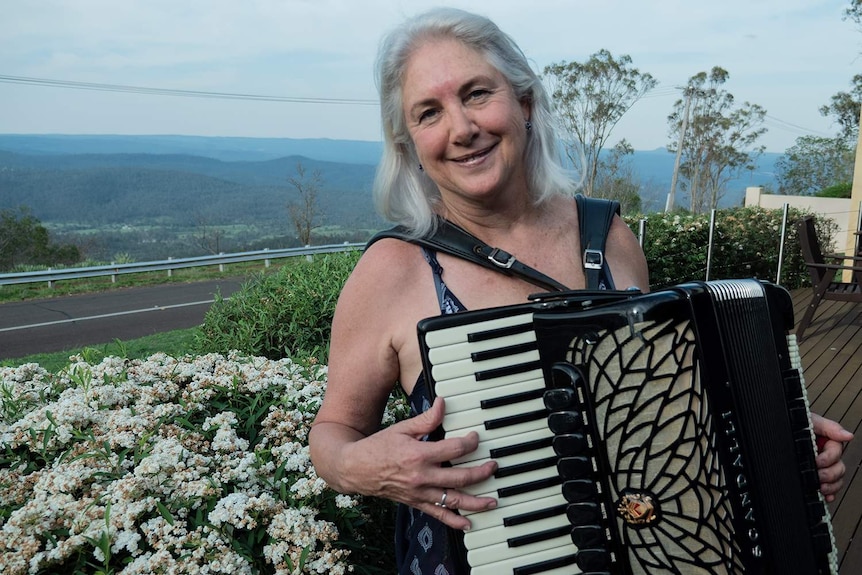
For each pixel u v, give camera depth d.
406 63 1.47
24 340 11.38
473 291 1.49
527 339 1.30
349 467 1.33
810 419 1.49
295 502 2.13
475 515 1.29
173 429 2.40
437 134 1.44
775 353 1.43
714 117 44.66
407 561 1.52
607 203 1.70
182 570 1.83
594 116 35.94
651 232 8.27
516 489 1.29
